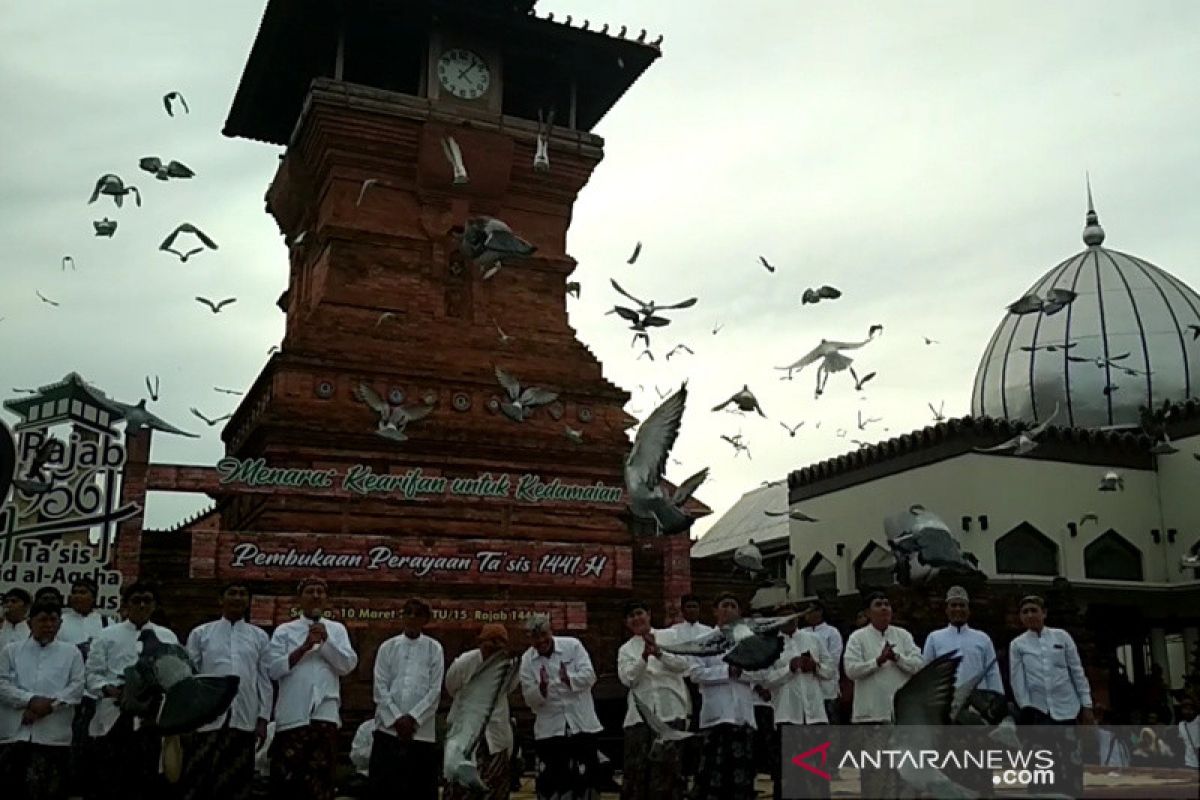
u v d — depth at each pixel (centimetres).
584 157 2986
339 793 1562
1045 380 3706
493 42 2973
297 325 2761
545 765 1176
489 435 2602
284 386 2477
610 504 2564
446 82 2889
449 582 2330
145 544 2264
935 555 1295
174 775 1023
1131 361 3628
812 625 1577
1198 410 2984
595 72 3159
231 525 2791
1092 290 3803
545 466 2662
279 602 2173
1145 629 3023
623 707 1823
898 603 2305
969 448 2791
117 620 2056
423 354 2642
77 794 1298
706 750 1154
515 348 2770
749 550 1666
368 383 2550
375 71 3256
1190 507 2953
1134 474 3028
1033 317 3888
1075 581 2836
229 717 1054
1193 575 2916
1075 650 1143
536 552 2412
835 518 3247
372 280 2719
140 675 962
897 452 3022
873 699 1160
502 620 2342
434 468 2547
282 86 3269
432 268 2780
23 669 1070
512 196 2941
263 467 2275
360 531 2395
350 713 2178
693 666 1170
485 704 814
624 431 2798
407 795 1080
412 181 2822
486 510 2530
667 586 2555
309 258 2953
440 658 1127
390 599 2278
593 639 2472
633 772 1171
